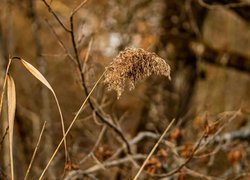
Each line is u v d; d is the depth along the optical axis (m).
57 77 8.11
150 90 6.96
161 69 2.62
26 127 7.89
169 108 6.92
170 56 7.33
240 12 6.96
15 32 8.98
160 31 7.41
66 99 8.09
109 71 2.63
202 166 5.36
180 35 7.45
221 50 7.75
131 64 2.61
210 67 9.48
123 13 7.42
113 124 4.60
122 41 6.94
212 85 9.73
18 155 6.88
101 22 7.00
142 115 6.84
